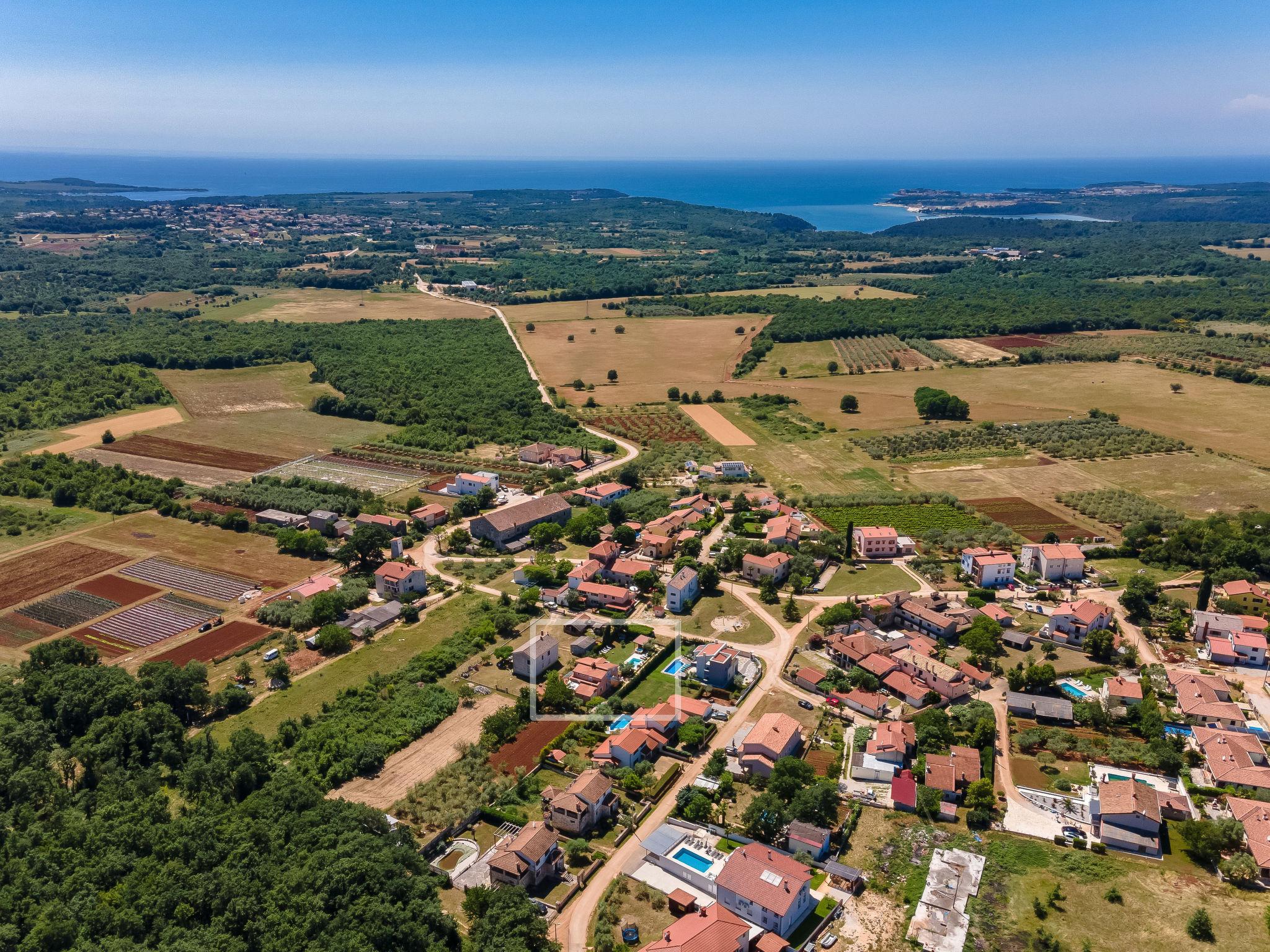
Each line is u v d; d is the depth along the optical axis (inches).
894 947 4439.0
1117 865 4936.0
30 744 5846.5
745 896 4591.5
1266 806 5177.2
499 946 4291.3
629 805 5551.2
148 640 7608.3
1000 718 6402.6
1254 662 7017.7
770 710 6501.0
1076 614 7509.8
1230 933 4404.5
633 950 4419.3
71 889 4662.9
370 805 5506.9
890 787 5679.1
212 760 5767.7
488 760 5974.4
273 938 4357.8
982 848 5088.6
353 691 6688.0
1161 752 5772.6
